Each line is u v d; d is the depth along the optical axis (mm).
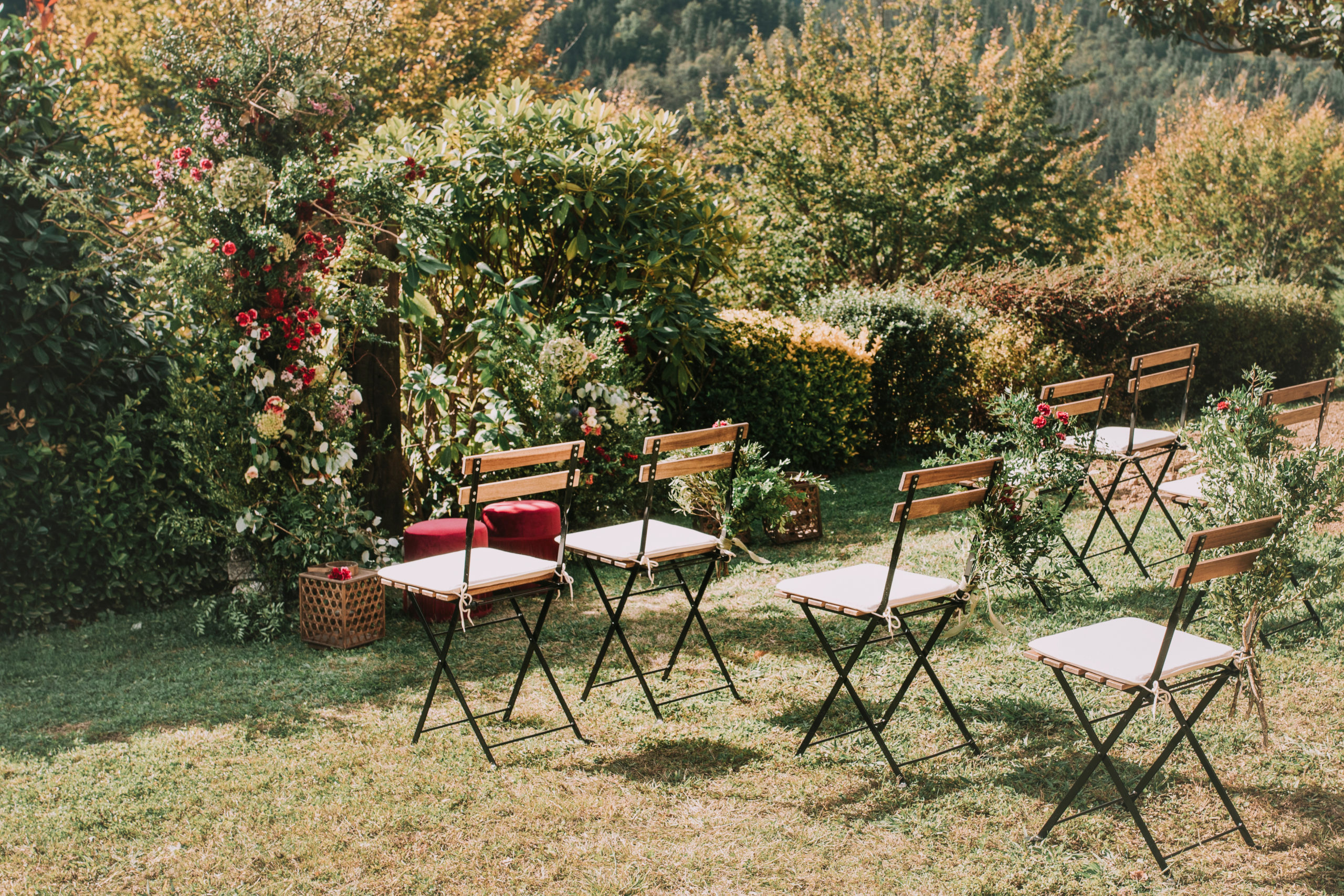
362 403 5648
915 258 19188
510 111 7094
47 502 4957
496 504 5496
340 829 3088
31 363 5027
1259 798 3236
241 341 4879
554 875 2857
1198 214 29547
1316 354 14992
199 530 4957
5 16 5844
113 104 12680
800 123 19578
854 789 3367
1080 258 21172
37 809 3184
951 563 6012
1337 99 37125
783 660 4547
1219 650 3053
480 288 7191
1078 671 2939
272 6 4938
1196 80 50219
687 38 36781
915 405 10156
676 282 7656
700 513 6262
